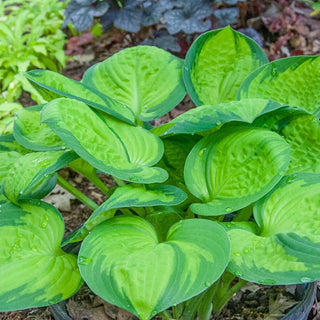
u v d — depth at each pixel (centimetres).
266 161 98
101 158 97
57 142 104
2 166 106
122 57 114
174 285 90
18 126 105
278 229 96
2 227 98
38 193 100
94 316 107
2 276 95
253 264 92
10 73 170
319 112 107
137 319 106
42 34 197
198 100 111
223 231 93
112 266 92
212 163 101
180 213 106
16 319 114
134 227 96
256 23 189
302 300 100
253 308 106
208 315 103
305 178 98
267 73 110
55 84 104
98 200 135
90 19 156
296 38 186
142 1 157
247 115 98
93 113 101
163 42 156
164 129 108
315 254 92
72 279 97
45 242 99
